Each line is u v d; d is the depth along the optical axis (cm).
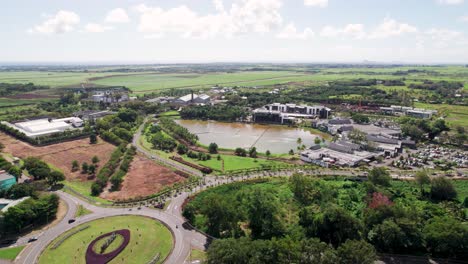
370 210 14562
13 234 14450
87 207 17062
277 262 10925
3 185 18400
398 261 12525
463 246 12269
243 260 10919
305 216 14988
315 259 10788
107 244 13500
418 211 15150
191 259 12719
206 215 14912
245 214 15500
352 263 10725
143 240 13975
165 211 16600
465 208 16688
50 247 13450
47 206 15762
